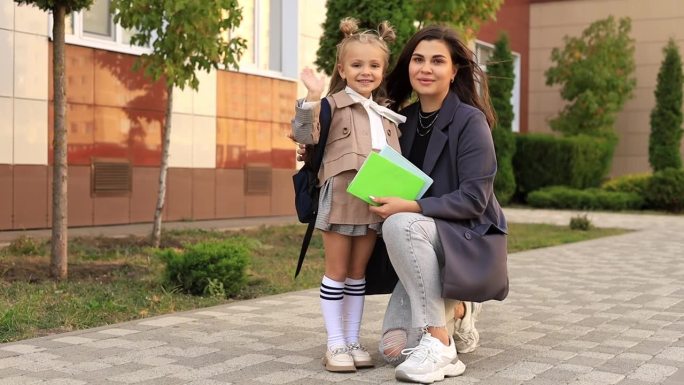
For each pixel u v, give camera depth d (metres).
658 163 22.08
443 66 3.86
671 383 3.58
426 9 9.89
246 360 4.01
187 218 12.30
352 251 3.93
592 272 7.95
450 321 3.90
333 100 3.80
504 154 21.16
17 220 9.70
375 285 4.09
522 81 26.17
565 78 24.23
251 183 13.51
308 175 3.86
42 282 6.37
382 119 3.89
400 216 3.61
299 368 3.85
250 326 4.95
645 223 16.22
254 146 13.55
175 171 12.03
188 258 6.32
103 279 6.67
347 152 3.74
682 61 24.80
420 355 3.58
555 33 26.30
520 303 5.94
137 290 6.26
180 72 8.55
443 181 3.83
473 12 10.31
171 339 4.53
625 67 24.03
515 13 25.55
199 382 3.57
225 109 12.94
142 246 8.77
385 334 3.96
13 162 9.62
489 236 3.71
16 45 9.62
